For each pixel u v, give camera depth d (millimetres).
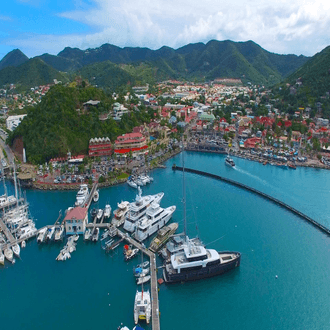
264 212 132500
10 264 96125
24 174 167375
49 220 124188
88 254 100750
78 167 175375
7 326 73062
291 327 73625
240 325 74062
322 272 92625
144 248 101562
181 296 82875
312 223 122125
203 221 123250
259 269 93875
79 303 79750
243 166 197500
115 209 133125
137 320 72875
